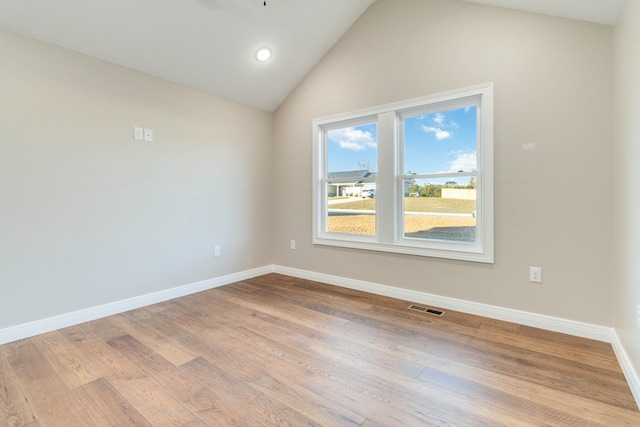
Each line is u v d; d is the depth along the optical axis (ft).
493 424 4.80
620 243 6.67
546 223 8.07
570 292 7.84
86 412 5.08
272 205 14.25
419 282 10.22
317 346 7.30
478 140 9.24
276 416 4.99
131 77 9.57
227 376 6.10
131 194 9.65
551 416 4.96
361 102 11.27
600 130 7.38
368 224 11.62
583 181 7.60
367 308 9.75
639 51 5.27
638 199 5.37
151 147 10.09
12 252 7.56
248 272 13.32
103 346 7.30
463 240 9.63
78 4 7.47
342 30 11.48
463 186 9.59
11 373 6.18
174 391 5.63
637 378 5.36
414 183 10.51
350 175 12.08
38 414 5.04
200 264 11.59
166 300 10.55
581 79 7.55
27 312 7.80
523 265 8.41
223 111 12.17
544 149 8.02
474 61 8.93
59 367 6.40
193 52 9.84
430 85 9.71
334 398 5.44
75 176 8.52
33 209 7.84
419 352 7.01
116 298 9.39
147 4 8.03
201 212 11.56
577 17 7.43
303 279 13.20
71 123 8.41
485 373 6.17
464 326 8.39
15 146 7.54
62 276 8.35
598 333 7.52
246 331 8.12
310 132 12.81
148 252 10.11
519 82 8.29
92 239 8.87
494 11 8.60
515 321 8.55
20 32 7.54
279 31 10.39
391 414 5.03
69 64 8.34
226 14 9.09
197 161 11.38
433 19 9.62
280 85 12.75
